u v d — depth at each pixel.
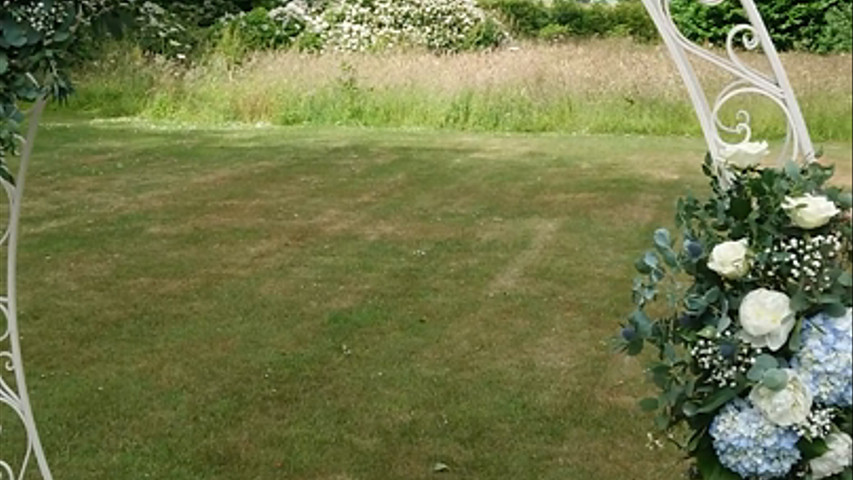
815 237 1.78
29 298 4.95
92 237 6.06
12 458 3.31
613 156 8.73
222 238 6.09
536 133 10.23
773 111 8.95
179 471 3.25
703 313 1.86
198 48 11.35
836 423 1.77
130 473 3.24
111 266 5.50
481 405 3.74
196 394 3.85
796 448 1.77
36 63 2.22
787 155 1.93
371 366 4.12
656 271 1.92
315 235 6.16
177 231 6.24
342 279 5.28
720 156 1.93
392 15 12.24
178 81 10.96
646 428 3.52
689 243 1.88
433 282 5.22
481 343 4.36
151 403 3.77
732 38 1.92
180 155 8.73
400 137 9.82
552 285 5.14
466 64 10.91
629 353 1.93
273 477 3.22
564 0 12.79
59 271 5.39
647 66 10.52
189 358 4.21
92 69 11.02
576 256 5.64
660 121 10.17
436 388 3.90
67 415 3.65
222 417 3.65
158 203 6.95
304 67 10.95
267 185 7.58
